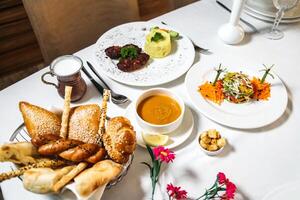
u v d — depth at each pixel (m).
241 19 0.85
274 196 0.50
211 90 0.64
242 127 0.59
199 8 0.88
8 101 0.63
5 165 0.53
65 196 0.44
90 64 0.70
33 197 0.49
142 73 0.69
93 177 0.43
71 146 0.47
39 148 0.47
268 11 0.84
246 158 0.56
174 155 0.51
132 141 0.47
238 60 0.71
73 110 0.53
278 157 0.56
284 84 0.69
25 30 1.41
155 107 0.60
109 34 0.77
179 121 0.56
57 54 0.92
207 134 0.56
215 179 0.53
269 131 0.60
